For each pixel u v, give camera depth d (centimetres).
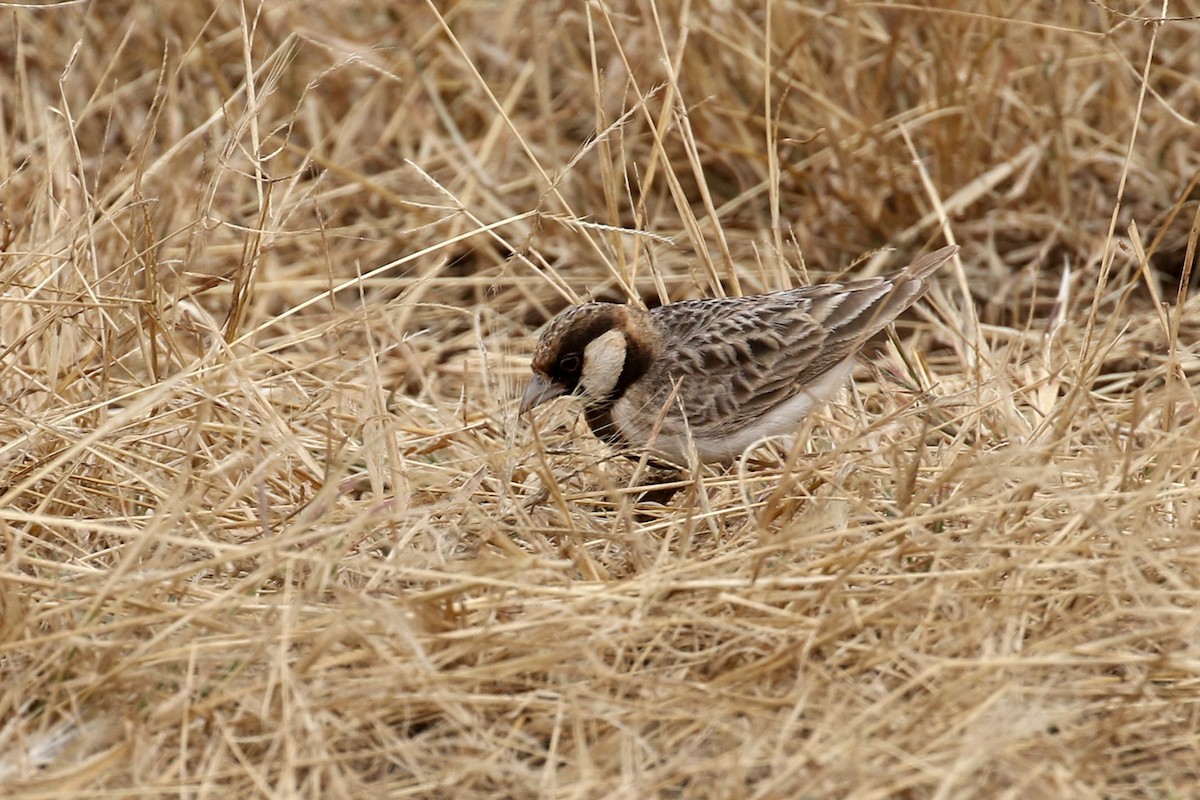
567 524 1037
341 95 1803
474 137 1831
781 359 1178
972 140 1641
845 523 1009
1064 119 1623
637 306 1241
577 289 1608
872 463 1138
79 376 1205
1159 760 847
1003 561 962
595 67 1347
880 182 1675
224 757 852
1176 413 1146
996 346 1481
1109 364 1439
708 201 1353
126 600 927
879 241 1675
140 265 1434
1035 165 1636
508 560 970
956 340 1434
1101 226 1644
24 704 891
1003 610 919
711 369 1173
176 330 1359
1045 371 1312
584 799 809
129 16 1819
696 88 1691
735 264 1628
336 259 1666
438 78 1839
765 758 831
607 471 1203
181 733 856
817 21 1619
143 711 883
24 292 1274
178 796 818
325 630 905
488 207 1695
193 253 1402
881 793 791
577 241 1652
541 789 818
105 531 1005
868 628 928
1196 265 1578
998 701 851
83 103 1789
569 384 1155
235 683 894
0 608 962
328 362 1343
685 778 832
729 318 1200
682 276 1560
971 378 1330
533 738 871
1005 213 1650
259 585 970
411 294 1349
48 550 1063
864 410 1250
